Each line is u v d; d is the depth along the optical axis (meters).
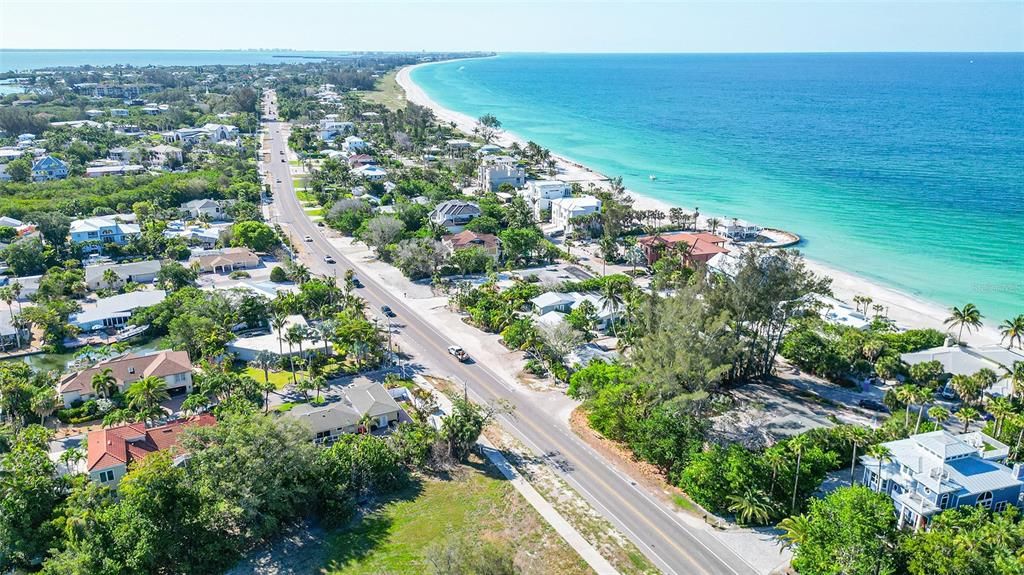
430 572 68.69
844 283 173.62
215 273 175.75
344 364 125.88
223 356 121.25
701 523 83.81
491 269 175.25
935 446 81.94
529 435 104.38
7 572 71.81
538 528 82.56
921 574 68.38
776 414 104.81
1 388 101.88
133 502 73.75
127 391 110.31
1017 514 77.75
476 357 131.50
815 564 70.88
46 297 151.25
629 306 136.88
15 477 77.75
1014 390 106.38
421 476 93.81
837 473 92.31
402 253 176.50
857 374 121.31
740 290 115.19
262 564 76.69
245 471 78.94
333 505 83.31
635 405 101.19
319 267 183.62
